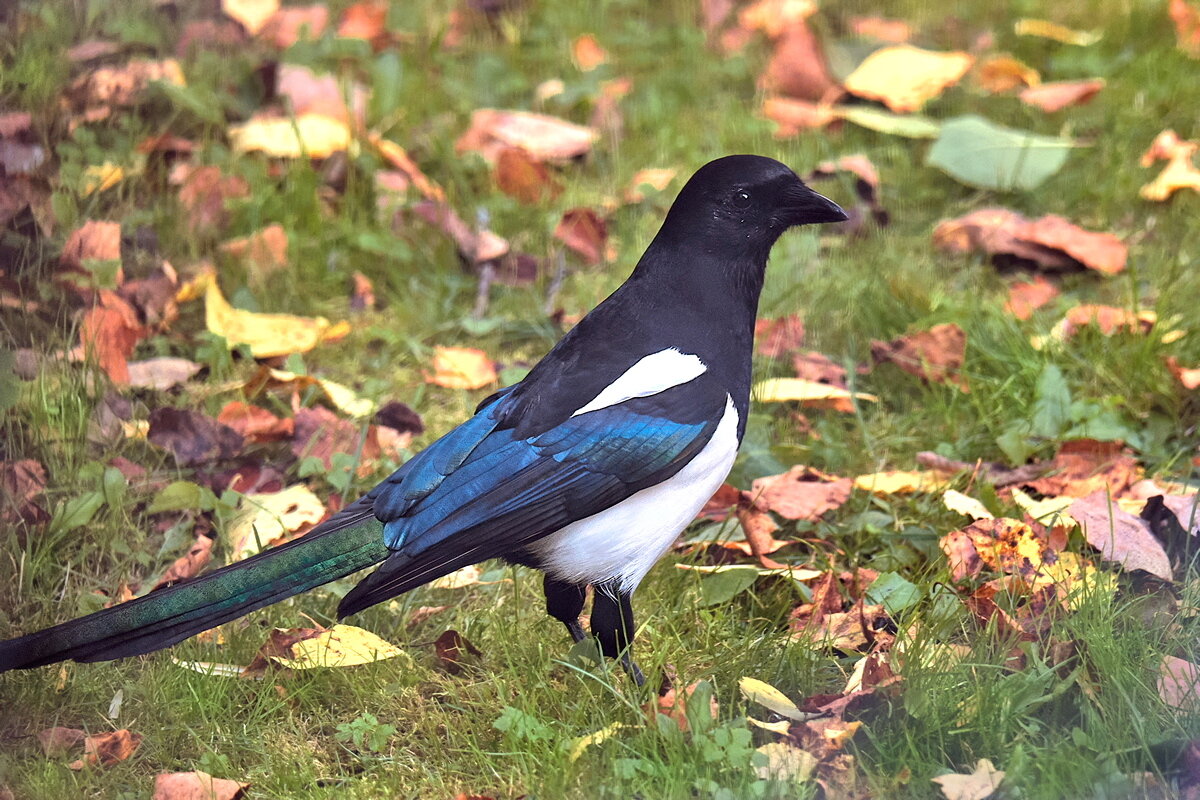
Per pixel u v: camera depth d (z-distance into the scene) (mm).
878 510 9312
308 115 13203
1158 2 15242
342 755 7410
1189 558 8398
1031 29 15242
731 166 7672
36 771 7062
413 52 14914
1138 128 13477
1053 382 9953
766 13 15836
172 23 14922
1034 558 8203
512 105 14453
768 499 8992
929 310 11141
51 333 10562
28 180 11758
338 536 7129
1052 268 11945
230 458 9938
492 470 7242
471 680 7879
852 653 7891
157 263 11727
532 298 11773
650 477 7328
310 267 11930
